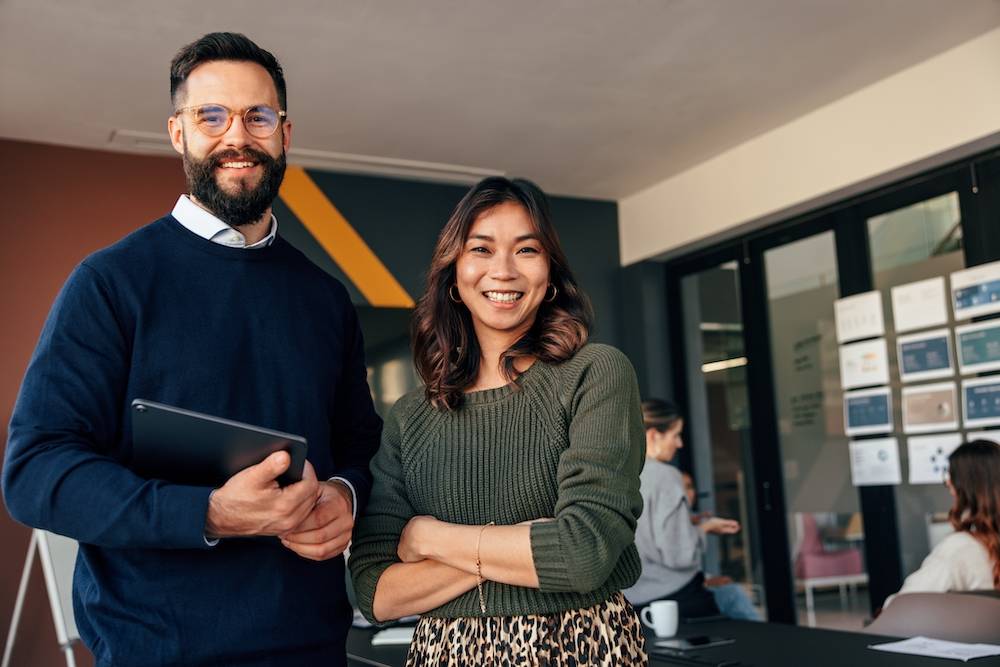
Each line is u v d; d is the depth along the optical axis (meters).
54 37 3.56
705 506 5.68
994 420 4.08
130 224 4.79
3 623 4.38
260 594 1.46
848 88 4.44
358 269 5.27
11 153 4.59
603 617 1.41
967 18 3.77
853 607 4.75
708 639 2.70
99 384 1.42
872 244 4.68
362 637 2.97
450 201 5.59
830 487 4.89
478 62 3.95
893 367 4.56
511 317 1.52
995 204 4.09
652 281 5.98
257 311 1.58
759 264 5.34
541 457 1.45
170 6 3.36
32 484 1.31
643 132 4.88
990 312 4.10
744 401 5.45
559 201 5.97
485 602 1.40
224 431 1.26
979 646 2.41
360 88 4.18
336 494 1.47
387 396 5.21
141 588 1.42
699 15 3.61
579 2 3.46
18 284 4.53
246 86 1.54
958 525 3.36
